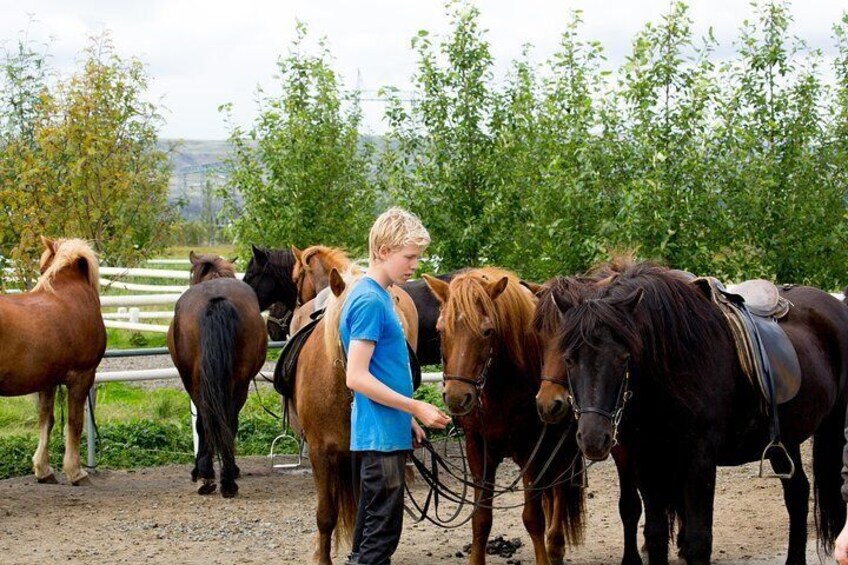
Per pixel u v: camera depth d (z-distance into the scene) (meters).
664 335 5.21
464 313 5.64
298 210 13.16
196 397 8.78
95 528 7.68
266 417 11.77
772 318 6.10
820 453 6.60
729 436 5.66
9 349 8.34
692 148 10.96
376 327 4.58
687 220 10.82
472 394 5.61
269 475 9.77
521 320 5.96
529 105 12.40
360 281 4.70
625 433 5.49
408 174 12.48
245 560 6.75
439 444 11.14
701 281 5.70
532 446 6.15
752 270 11.45
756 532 7.43
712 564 6.60
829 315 6.48
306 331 6.46
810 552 7.00
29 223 13.70
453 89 12.19
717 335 5.46
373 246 4.70
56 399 12.52
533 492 6.02
